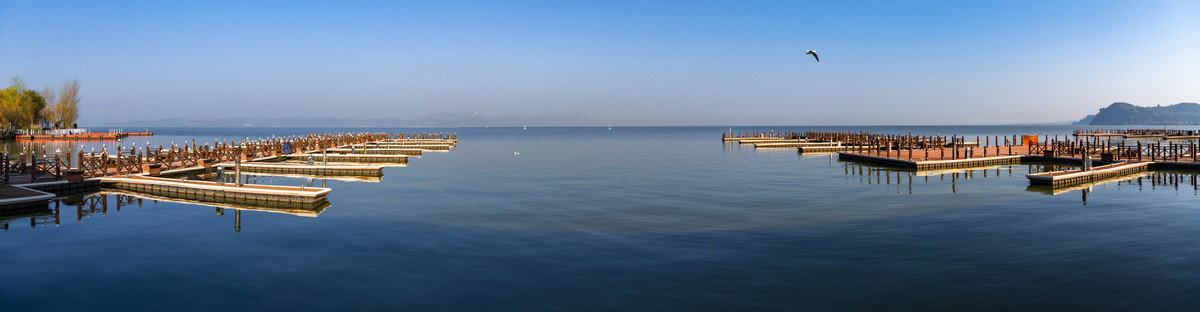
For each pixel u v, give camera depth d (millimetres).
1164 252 18812
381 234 21906
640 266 17203
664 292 14914
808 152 79875
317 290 15203
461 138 163375
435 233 22016
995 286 15289
